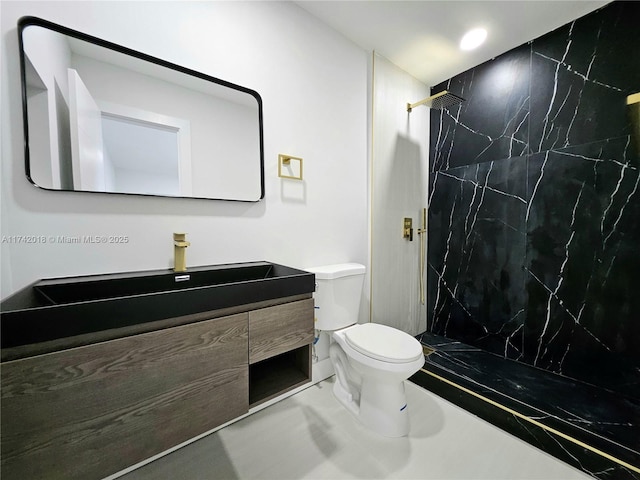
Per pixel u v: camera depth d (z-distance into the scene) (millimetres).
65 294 941
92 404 699
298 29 1610
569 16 1669
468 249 2309
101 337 721
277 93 1539
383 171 2143
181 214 1263
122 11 1093
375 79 2027
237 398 963
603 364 1662
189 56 1250
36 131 958
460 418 1453
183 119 1252
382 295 2207
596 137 1642
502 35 1836
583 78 1676
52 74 979
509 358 2086
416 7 1598
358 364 1365
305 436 1327
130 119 1131
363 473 1126
